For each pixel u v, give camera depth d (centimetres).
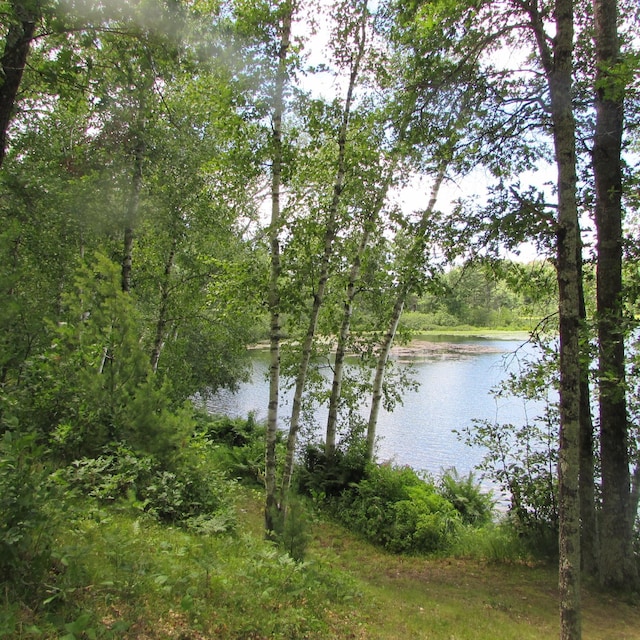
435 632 518
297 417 815
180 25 522
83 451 715
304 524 618
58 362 727
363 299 1165
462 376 2925
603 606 650
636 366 632
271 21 741
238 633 377
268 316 978
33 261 942
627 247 716
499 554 852
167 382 809
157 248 1254
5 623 272
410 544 898
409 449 1653
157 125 1084
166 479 734
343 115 804
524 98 586
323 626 443
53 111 1129
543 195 599
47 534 362
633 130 771
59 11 448
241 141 783
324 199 870
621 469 705
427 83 612
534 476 905
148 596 383
